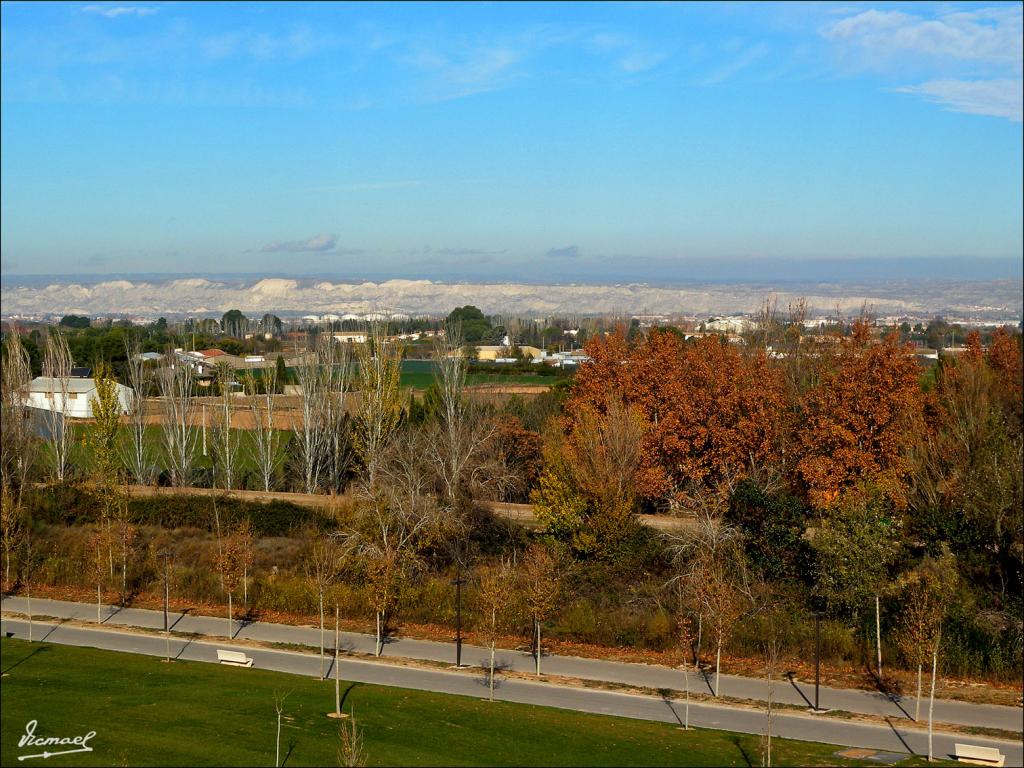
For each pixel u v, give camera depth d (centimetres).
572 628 3791
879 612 3478
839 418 5047
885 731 2791
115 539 4528
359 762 2370
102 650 3562
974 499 4019
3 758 2394
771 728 2752
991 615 3528
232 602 4266
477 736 2664
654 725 2817
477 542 4609
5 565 4609
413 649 3675
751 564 3991
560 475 4506
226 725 2684
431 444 5191
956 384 5250
